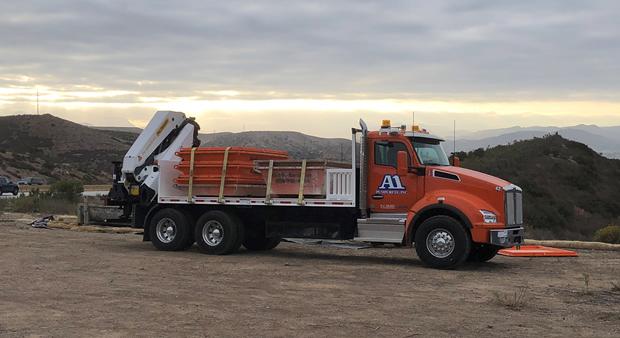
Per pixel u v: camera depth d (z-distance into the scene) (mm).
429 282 10055
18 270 10586
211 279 10016
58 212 28109
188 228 14320
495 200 11609
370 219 12578
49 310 7395
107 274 10328
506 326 6875
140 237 17562
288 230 13516
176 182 14375
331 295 8703
